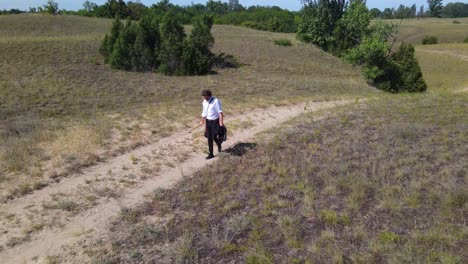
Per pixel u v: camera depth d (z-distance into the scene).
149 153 10.79
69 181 8.68
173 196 7.92
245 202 7.29
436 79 43.34
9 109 15.30
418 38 87.75
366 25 45.44
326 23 49.03
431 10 161.25
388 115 13.32
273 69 33.94
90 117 14.49
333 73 36.91
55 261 5.77
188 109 16.17
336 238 5.73
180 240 6.04
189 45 28.02
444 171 7.68
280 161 9.39
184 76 27.22
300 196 7.30
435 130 10.94
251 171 8.77
